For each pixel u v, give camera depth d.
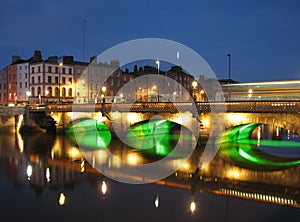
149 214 16.31
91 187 21.12
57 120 51.56
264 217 15.91
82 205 17.67
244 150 35.66
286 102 29.17
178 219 15.70
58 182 22.36
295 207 17.28
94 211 16.80
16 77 74.38
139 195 19.33
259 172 25.47
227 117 33.34
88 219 15.76
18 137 48.03
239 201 18.33
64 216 16.16
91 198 18.86
